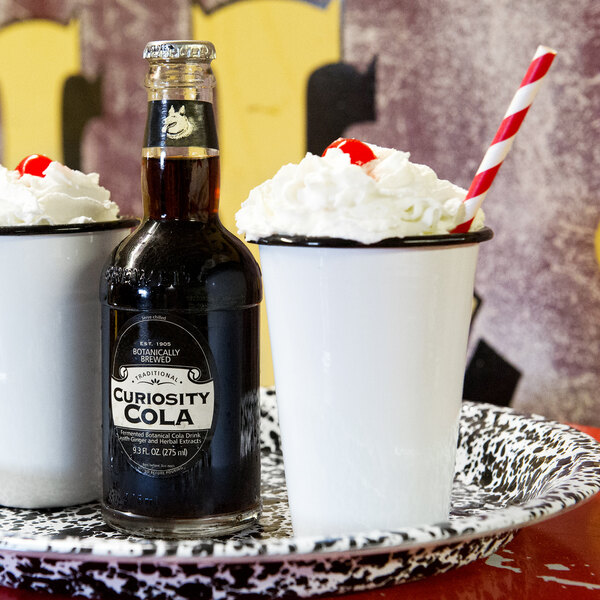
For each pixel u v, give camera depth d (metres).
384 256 0.61
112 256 0.68
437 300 0.62
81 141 1.11
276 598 0.60
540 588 0.62
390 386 0.62
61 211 0.71
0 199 0.71
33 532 0.69
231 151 1.04
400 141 0.98
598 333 0.93
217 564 0.59
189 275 0.66
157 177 0.67
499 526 0.60
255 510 0.69
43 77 1.12
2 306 0.71
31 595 0.62
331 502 0.64
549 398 0.96
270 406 0.81
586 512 0.71
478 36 0.94
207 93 0.68
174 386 0.66
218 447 0.67
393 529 0.61
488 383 0.98
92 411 0.73
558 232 0.94
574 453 0.70
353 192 0.61
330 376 0.63
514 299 0.96
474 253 0.63
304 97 1.01
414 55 0.97
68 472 0.72
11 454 0.72
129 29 1.07
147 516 0.67
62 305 0.72
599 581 0.62
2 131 1.15
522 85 0.62
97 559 0.59
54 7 1.10
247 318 0.68
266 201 0.64
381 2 0.97
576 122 0.92
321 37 1.00
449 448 0.64
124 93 1.08
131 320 0.66
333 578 0.60
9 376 0.72
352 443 0.63
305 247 0.62
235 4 1.02
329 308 0.62
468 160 0.96
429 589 0.62
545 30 0.92
